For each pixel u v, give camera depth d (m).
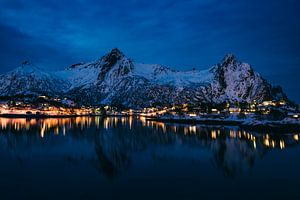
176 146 80.19
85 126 161.38
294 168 51.00
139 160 59.62
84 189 39.81
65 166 53.59
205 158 61.72
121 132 125.06
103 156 64.06
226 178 45.12
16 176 46.28
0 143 84.00
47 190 39.31
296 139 98.12
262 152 69.19
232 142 89.56
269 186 40.62
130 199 36.12
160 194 37.91
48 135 109.00
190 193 38.16
